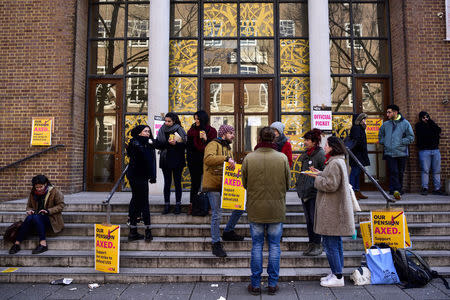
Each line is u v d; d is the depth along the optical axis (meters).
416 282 3.71
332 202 3.58
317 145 4.22
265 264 4.24
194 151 4.93
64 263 4.30
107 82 7.96
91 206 5.45
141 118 7.86
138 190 4.49
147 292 3.69
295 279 3.94
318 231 3.64
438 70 7.33
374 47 8.02
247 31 8.02
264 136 3.63
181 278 3.98
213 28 8.02
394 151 6.46
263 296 3.50
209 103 7.85
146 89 7.94
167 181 5.21
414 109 7.24
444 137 7.18
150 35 7.29
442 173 7.11
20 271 4.12
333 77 7.93
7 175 7.16
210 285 3.87
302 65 7.93
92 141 7.83
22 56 7.38
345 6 8.06
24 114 7.28
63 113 7.27
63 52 7.38
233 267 4.21
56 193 4.82
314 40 7.27
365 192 7.38
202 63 7.91
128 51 8.02
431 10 7.44
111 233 4.04
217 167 4.30
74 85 7.33
